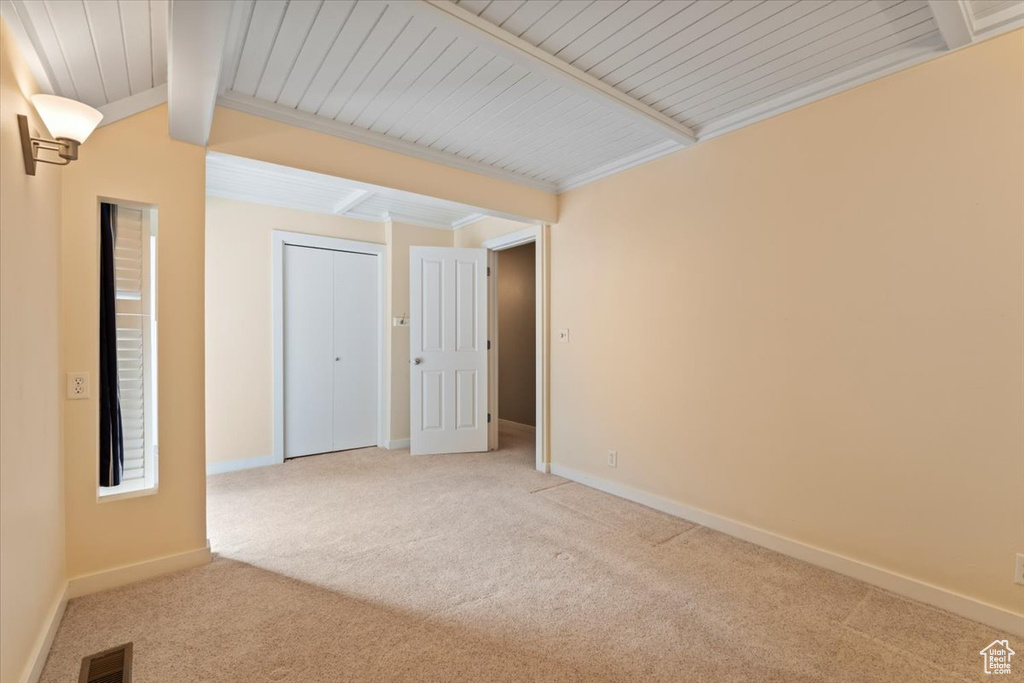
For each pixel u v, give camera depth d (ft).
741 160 8.80
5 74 4.58
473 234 16.60
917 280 6.77
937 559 6.59
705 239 9.41
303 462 14.23
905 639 5.88
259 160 8.15
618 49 6.69
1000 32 5.99
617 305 11.25
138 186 7.08
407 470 13.37
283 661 5.45
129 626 6.04
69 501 6.62
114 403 7.26
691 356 9.67
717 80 7.57
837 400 7.57
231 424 13.50
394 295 16.21
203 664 5.37
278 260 14.32
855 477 7.38
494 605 6.63
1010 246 6.01
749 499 8.73
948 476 6.50
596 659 5.54
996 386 6.12
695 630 6.08
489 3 5.71
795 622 6.24
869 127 7.20
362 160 9.37
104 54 5.67
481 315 15.71
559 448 12.87
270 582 7.20
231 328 13.56
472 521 9.64
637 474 10.78
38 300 5.41
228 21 4.59
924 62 6.66
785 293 8.21
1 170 4.35
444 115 8.66
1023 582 5.90
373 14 5.83
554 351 13.03
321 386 15.28
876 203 7.15
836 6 5.82
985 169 6.19
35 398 5.26
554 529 9.23
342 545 8.50
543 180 12.26
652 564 7.84
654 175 10.38
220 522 9.53
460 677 5.24
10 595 4.48
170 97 6.08
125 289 7.65
